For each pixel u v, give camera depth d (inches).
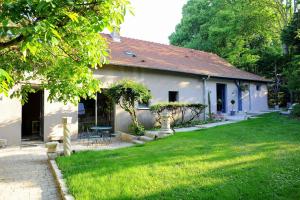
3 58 226.5
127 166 268.5
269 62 902.4
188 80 696.4
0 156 374.3
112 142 494.0
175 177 228.5
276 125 524.4
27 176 272.1
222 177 221.9
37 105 596.4
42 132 489.7
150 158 298.2
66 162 301.6
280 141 362.6
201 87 727.1
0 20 140.8
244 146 340.2
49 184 246.2
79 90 228.4
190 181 217.2
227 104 791.7
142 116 601.6
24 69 246.7
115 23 170.1
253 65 1019.3
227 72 818.2
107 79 552.7
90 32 171.2
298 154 284.5
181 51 887.1
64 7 157.0
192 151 323.6
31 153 395.5
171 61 716.0
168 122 490.0
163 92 640.4
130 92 499.8
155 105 576.4
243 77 820.0
